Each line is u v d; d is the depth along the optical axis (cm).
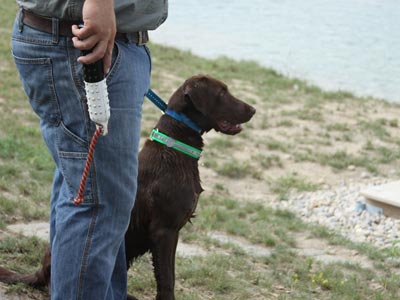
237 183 1309
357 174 1427
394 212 1175
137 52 410
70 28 382
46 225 809
